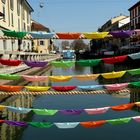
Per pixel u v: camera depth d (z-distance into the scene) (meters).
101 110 5.28
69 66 5.20
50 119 12.23
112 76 5.37
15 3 59.03
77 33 5.11
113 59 5.16
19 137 10.03
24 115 12.59
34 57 43.09
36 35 5.13
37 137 10.06
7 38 5.21
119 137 10.07
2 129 10.80
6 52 27.34
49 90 6.00
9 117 12.45
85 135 10.28
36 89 5.47
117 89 5.38
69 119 12.27
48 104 16.84
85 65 5.18
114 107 5.33
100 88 5.44
